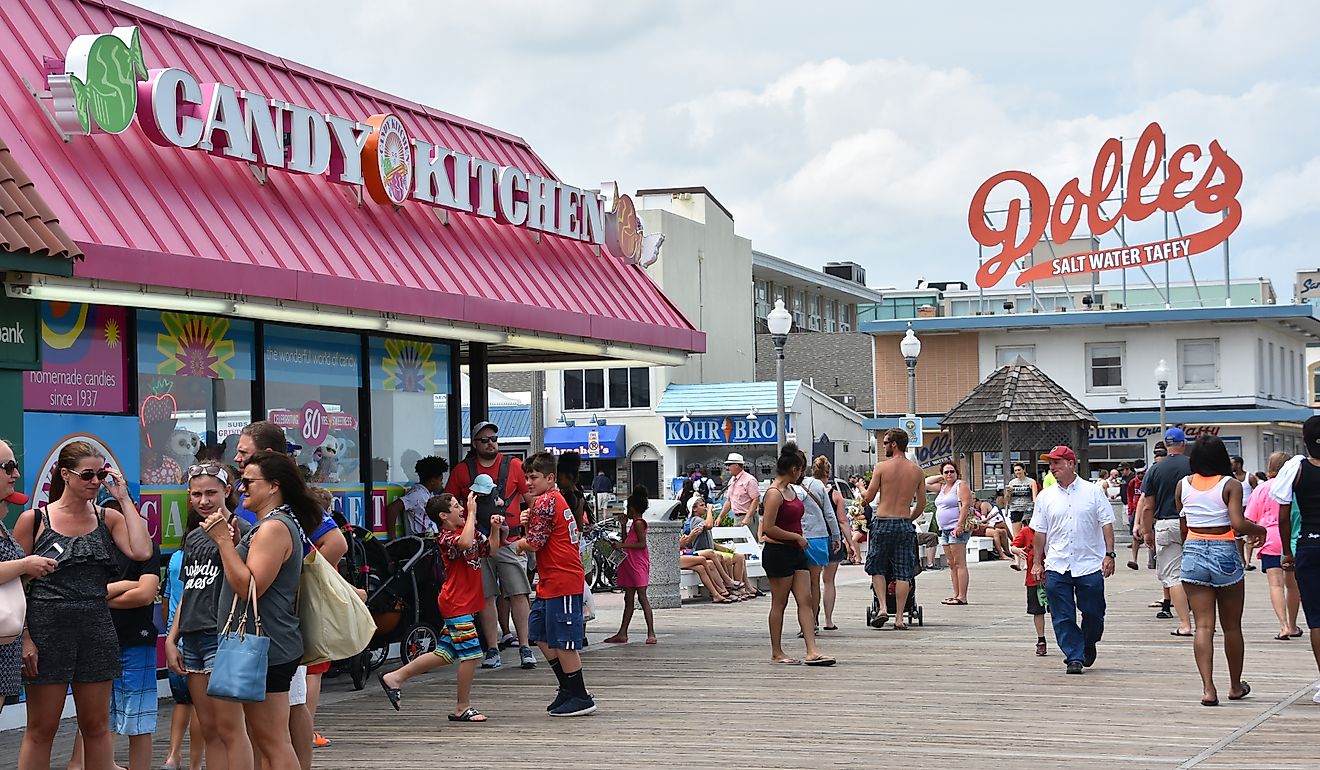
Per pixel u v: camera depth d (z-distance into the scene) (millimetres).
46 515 8812
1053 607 14352
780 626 15422
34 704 8711
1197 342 50750
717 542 26062
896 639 17500
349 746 11023
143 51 14117
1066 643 14250
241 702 8086
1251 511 17078
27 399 12094
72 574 8727
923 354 53219
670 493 50188
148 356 13414
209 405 14156
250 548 7926
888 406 53562
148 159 13039
